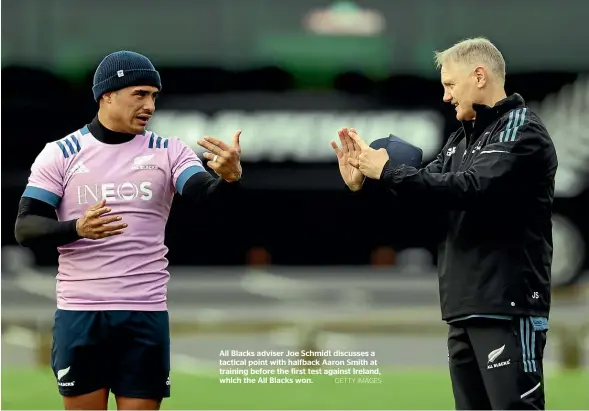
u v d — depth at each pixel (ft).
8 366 127.54
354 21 211.00
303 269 215.51
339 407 99.66
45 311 167.43
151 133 62.34
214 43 212.43
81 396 61.11
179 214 213.25
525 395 59.88
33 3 209.15
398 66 211.41
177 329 132.57
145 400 61.05
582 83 206.59
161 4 211.00
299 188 213.66
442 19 210.18
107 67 59.93
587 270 200.44
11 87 208.85
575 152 201.77
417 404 101.24
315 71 212.43
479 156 59.98
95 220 56.90
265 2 211.61
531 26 208.64
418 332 132.26
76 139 61.05
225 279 210.18
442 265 62.28
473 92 61.82
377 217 215.10
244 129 212.43
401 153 64.59
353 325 131.23
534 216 60.39
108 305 60.03
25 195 60.59
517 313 59.72
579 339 127.85
